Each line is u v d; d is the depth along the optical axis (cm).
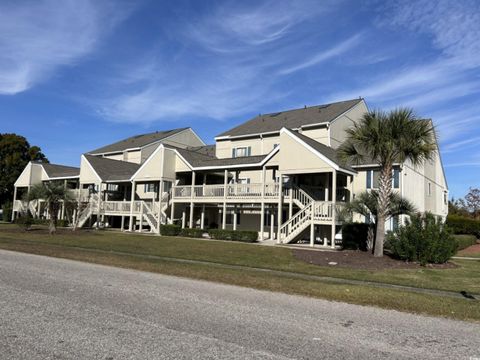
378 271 1427
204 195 3005
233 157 3253
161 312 720
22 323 623
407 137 1700
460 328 682
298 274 1330
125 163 4247
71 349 514
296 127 3125
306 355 518
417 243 1622
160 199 3142
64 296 828
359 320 714
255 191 2762
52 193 2991
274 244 2405
